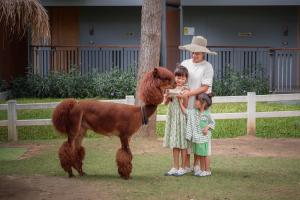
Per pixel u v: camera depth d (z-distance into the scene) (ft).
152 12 36.40
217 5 59.52
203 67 25.95
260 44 64.13
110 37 64.95
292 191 23.85
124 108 24.85
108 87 57.21
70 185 24.66
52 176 26.58
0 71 59.67
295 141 37.70
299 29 63.82
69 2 59.57
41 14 35.68
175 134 25.88
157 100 24.53
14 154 32.76
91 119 25.07
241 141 37.68
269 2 59.26
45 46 59.93
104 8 64.64
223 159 30.99
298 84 62.18
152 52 36.63
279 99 40.40
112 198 22.59
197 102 25.70
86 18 64.95
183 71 25.40
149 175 26.71
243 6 63.26
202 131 25.76
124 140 25.14
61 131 25.54
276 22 63.87
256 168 28.58
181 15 61.52
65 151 25.66
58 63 61.52
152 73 24.57
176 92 25.49
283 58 60.18
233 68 58.90
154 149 33.88
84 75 58.95
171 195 23.11
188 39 63.87
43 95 58.85
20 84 59.06
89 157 31.50
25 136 40.06
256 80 57.16
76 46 60.80
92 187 24.30
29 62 60.23
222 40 64.08
